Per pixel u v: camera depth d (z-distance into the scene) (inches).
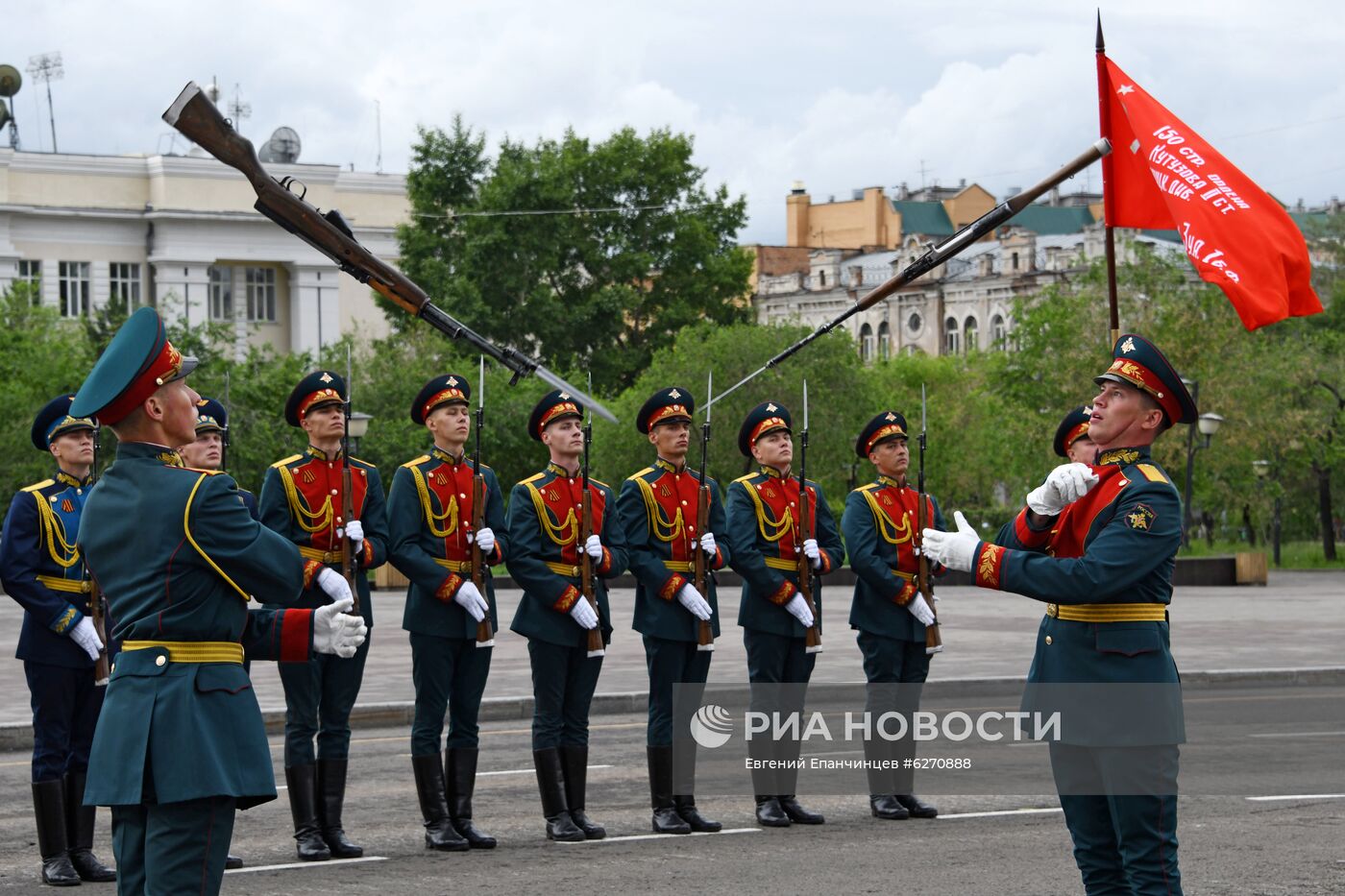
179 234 3206.2
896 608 503.8
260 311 3326.8
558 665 473.4
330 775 448.8
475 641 464.1
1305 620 1278.3
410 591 472.7
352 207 3501.5
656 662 486.0
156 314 307.4
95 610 440.1
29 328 2230.6
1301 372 2428.6
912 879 412.5
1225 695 823.7
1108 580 308.8
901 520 511.8
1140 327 2288.4
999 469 2664.9
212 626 298.8
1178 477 2292.1
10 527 431.2
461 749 464.8
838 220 5359.3
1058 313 2345.0
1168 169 482.0
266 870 427.8
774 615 494.0
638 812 508.1
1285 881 410.6
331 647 305.1
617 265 3011.8
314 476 469.1
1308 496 2977.4
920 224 5196.9
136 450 304.7
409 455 2119.8
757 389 2144.4
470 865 432.5
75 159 3179.1
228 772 293.7
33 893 411.5
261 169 394.0
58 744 426.0
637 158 3078.2
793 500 506.9
